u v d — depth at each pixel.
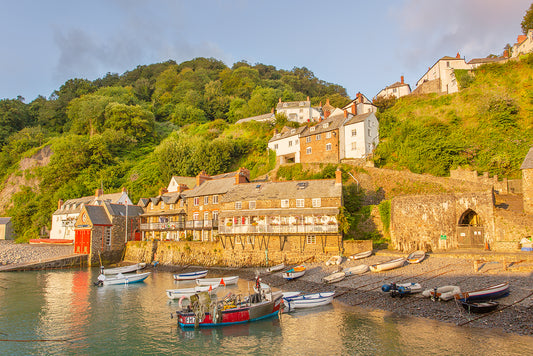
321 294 30.12
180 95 135.38
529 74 67.31
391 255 39.69
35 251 61.94
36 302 34.34
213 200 54.94
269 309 28.11
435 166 53.78
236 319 26.69
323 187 45.25
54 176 88.75
